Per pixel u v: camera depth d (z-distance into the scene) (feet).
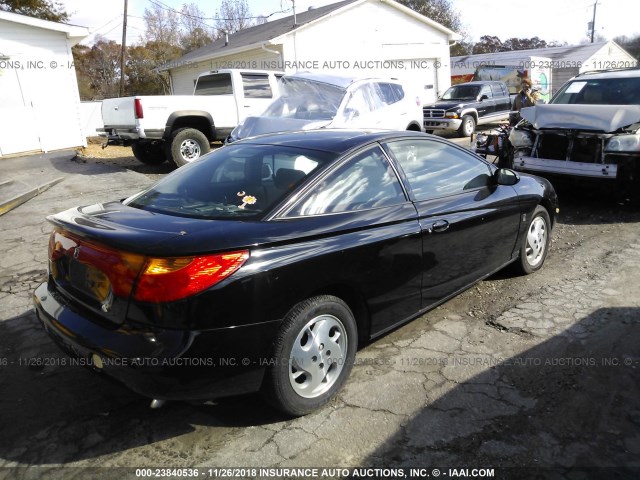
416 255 11.56
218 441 9.35
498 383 10.85
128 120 36.37
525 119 26.25
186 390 8.44
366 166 11.37
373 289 10.73
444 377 11.14
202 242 8.61
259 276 8.80
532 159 24.98
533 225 16.28
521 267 16.15
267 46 56.49
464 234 12.89
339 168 10.83
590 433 9.29
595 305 14.33
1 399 10.69
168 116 36.24
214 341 8.46
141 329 8.43
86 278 9.34
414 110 33.81
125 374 8.37
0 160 43.96
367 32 62.95
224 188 10.75
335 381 10.34
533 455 8.80
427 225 11.80
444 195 12.80
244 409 10.27
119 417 10.09
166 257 8.32
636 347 12.09
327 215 10.27
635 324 13.16
